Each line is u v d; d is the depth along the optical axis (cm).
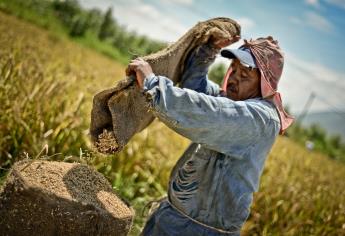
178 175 238
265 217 559
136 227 416
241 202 221
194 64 262
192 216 233
